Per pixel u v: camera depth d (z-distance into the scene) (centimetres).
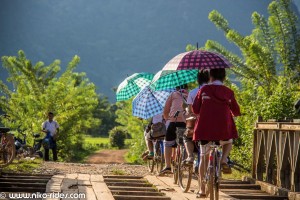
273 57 2400
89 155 5275
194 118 970
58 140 3603
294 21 2422
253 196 1055
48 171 1538
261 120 1275
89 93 3822
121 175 1390
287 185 1144
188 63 978
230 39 2458
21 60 3962
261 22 2458
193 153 1005
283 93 1709
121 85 1622
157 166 1458
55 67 4034
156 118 1405
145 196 981
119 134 6975
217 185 856
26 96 3619
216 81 868
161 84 1230
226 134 849
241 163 1731
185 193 1061
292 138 1091
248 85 2211
